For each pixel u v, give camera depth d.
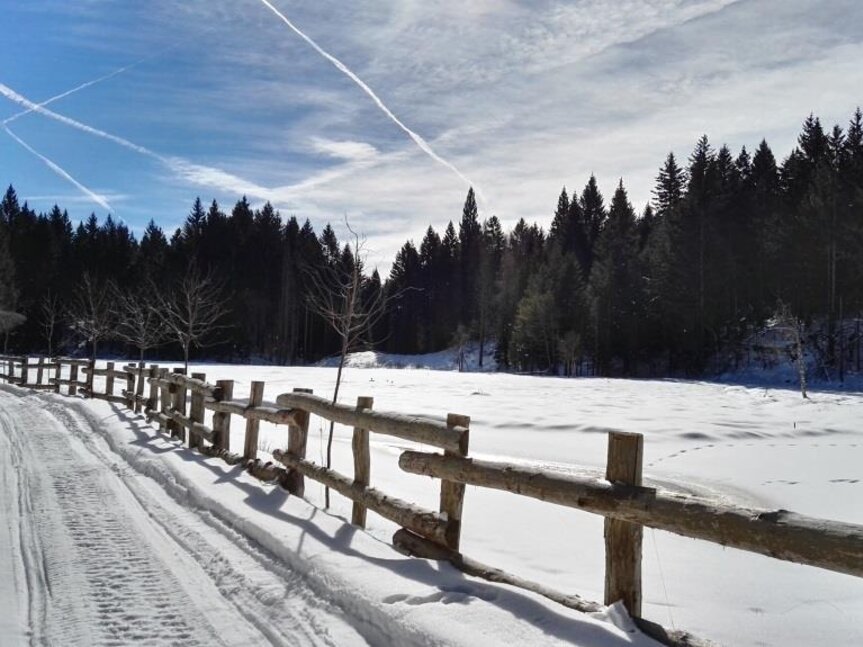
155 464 7.81
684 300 55.69
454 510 4.39
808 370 46.66
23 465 8.03
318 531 5.04
